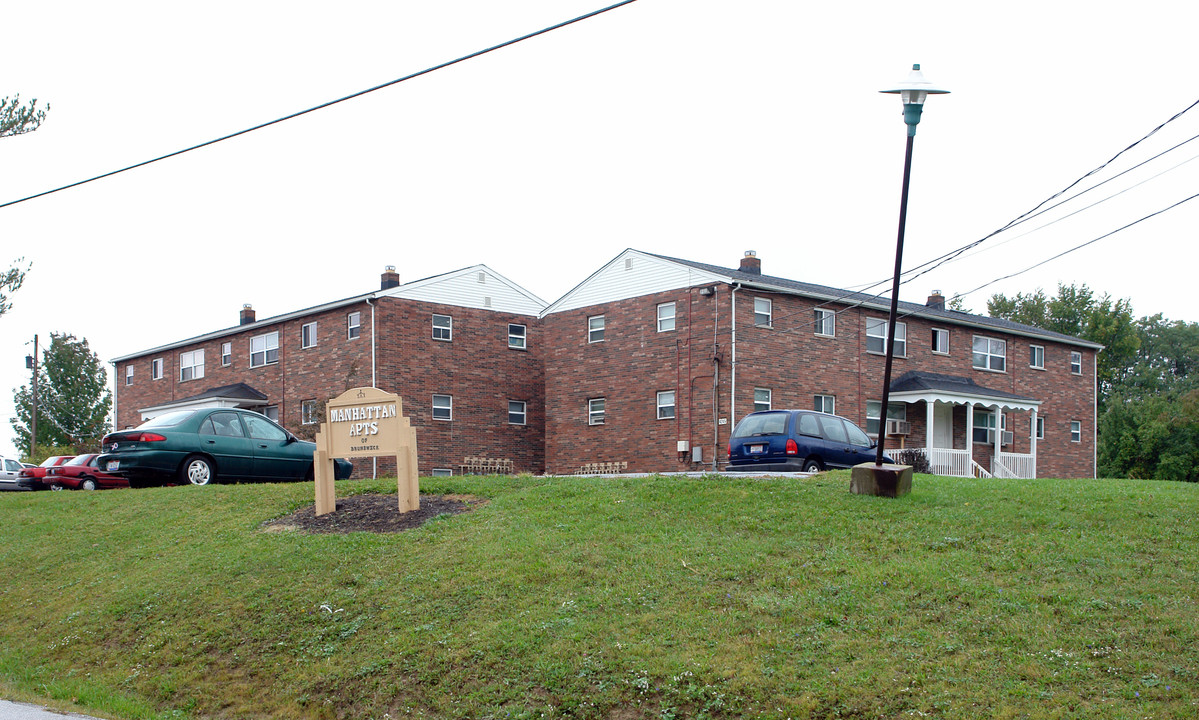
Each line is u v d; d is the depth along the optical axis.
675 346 32.12
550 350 36.12
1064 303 65.12
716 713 8.02
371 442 14.62
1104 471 49.47
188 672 10.20
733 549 11.37
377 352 34.91
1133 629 8.50
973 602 9.34
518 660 9.18
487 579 11.08
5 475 30.28
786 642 8.89
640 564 11.09
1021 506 12.52
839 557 10.87
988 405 33.91
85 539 14.87
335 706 9.16
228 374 41.94
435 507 14.49
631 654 8.98
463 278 37.38
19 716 8.95
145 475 18.34
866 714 7.68
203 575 12.41
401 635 10.07
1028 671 7.95
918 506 12.89
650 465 32.56
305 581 11.79
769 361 31.06
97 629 11.48
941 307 39.59
